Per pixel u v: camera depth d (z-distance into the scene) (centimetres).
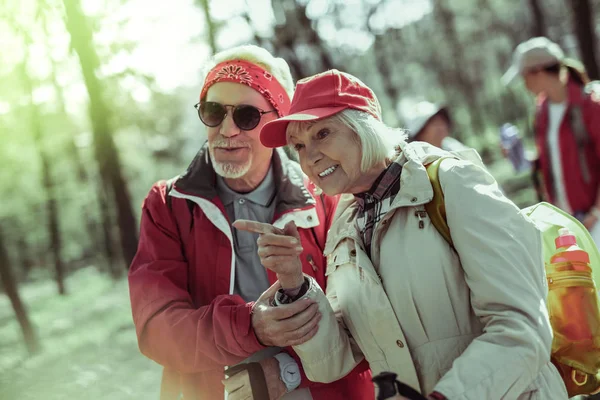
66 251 3875
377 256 229
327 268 254
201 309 261
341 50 1867
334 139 230
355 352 254
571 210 495
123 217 1175
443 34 3481
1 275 1238
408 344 223
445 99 3691
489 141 2931
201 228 281
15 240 3450
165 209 283
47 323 1609
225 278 278
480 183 218
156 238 282
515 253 208
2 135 1500
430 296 217
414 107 644
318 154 234
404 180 222
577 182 487
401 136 242
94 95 1033
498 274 205
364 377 275
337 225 251
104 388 739
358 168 231
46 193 2517
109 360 883
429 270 217
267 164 294
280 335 240
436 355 218
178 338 258
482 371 195
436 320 218
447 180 217
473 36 3581
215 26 1246
